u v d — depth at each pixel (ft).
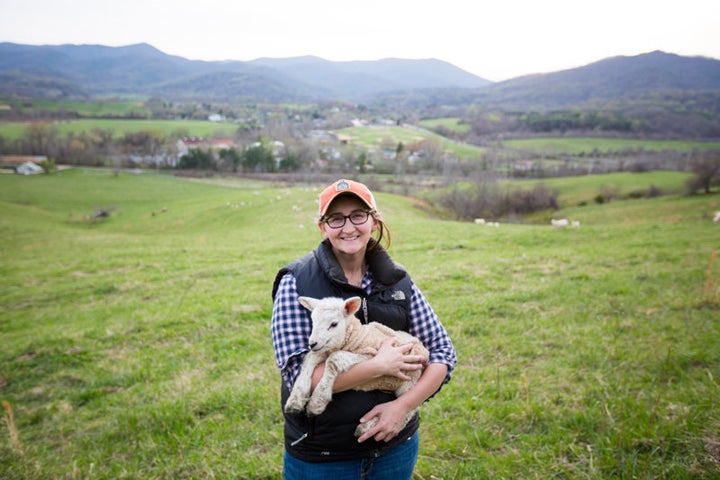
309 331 9.29
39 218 156.15
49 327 35.42
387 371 8.37
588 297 32.48
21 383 25.59
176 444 17.46
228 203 138.00
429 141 373.20
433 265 47.75
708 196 155.63
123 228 135.03
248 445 17.13
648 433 14.83
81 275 53.72
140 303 40.45
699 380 18.84
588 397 18.22
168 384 23.54
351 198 9.32
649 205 154.40
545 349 23.94
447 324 28.71
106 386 24.59
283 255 59.47
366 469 8.91
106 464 16.96
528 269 42.91
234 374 24.12
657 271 37.73
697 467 13.17
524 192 184.85
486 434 16.43
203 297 40.32
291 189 152.56
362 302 9.54
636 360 21.34
